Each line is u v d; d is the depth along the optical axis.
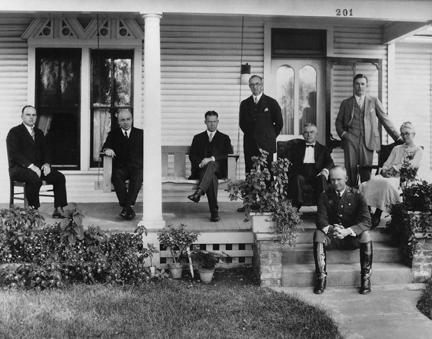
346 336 4.80
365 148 8.13
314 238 6.16
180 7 6.70
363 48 9.66
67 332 4.69
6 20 9.15
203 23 9.40
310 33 9.53
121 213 7.52
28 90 9.18
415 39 9.70
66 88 9.31
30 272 5.89
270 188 6.38
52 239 6.18
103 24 9.22
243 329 4.86
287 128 9.66
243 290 6.05
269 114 7.96
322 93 9.63
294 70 9.62
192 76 9.43
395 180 7.12
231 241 6.90
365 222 6.15
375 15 7.03
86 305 5.37
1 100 9.22
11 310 5.17
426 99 9.88
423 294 5.91
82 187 9.32
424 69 9.87
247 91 9.51
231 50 9.45
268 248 6.23
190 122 9.44
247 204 6.33
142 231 6.45
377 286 6.27
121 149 7.87
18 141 7.50
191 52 9.41
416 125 9.95
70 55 9.29
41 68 9.29
